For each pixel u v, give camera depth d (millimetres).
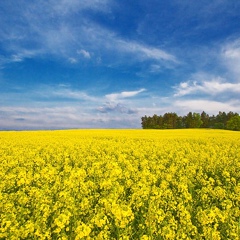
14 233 5582
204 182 10617
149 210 6520
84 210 7066
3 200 7367
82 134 37656
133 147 20703
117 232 6125
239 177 12820
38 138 29734
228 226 6168
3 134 37781
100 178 10969
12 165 13484
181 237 5465
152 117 112938
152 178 9742
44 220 6156
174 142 25812
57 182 9156
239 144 24266
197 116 106750
